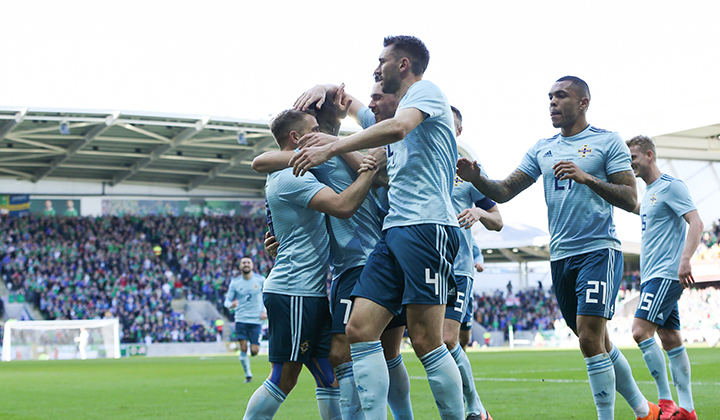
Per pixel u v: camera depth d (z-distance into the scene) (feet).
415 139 10.91
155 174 121.70
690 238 15.46
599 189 12.87
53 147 102.73
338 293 12.16
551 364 48.34
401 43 11.50
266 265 125.80
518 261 144.56
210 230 126.72
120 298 107.65
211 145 105.60
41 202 119.85
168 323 104.68
